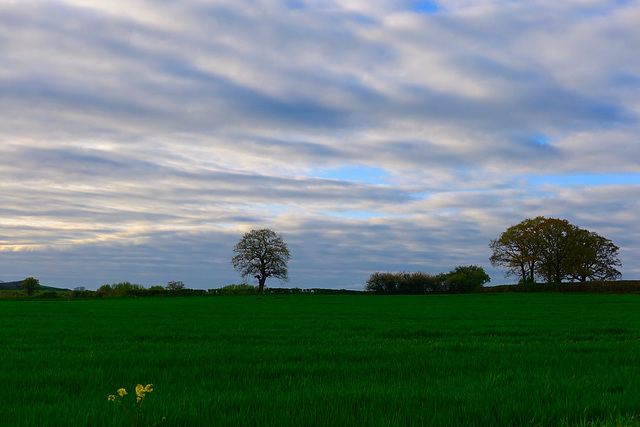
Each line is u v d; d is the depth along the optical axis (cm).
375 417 613
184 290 9144
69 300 6631
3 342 1595
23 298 7094
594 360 1146
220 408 658
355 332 1953
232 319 2817
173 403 673
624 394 732
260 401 698
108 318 2891
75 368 1020
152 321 2622
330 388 799
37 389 807
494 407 667
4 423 588
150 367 1044
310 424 583
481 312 3619
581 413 629
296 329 2102
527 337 1762
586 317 2980
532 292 9331
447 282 9856
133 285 8725
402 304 5391
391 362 1116
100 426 587
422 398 725
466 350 1351
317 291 10306
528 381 877
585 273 9312
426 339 1708
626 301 5950
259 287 10331
